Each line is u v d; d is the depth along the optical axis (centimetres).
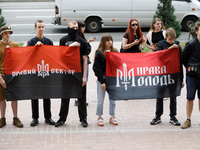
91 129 635
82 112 644
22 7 2480
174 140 592
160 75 634
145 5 1770
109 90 628
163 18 1397
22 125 643
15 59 621
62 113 642
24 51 620
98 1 1762
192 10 1797
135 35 740
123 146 568
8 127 643
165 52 631
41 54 621
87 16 1777
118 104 776
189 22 1817
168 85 638
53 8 2470
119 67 625
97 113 652
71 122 670
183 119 685
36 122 650
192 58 618
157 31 768
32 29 1833
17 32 1755
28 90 630
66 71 625
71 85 629
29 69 625
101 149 557
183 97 827
